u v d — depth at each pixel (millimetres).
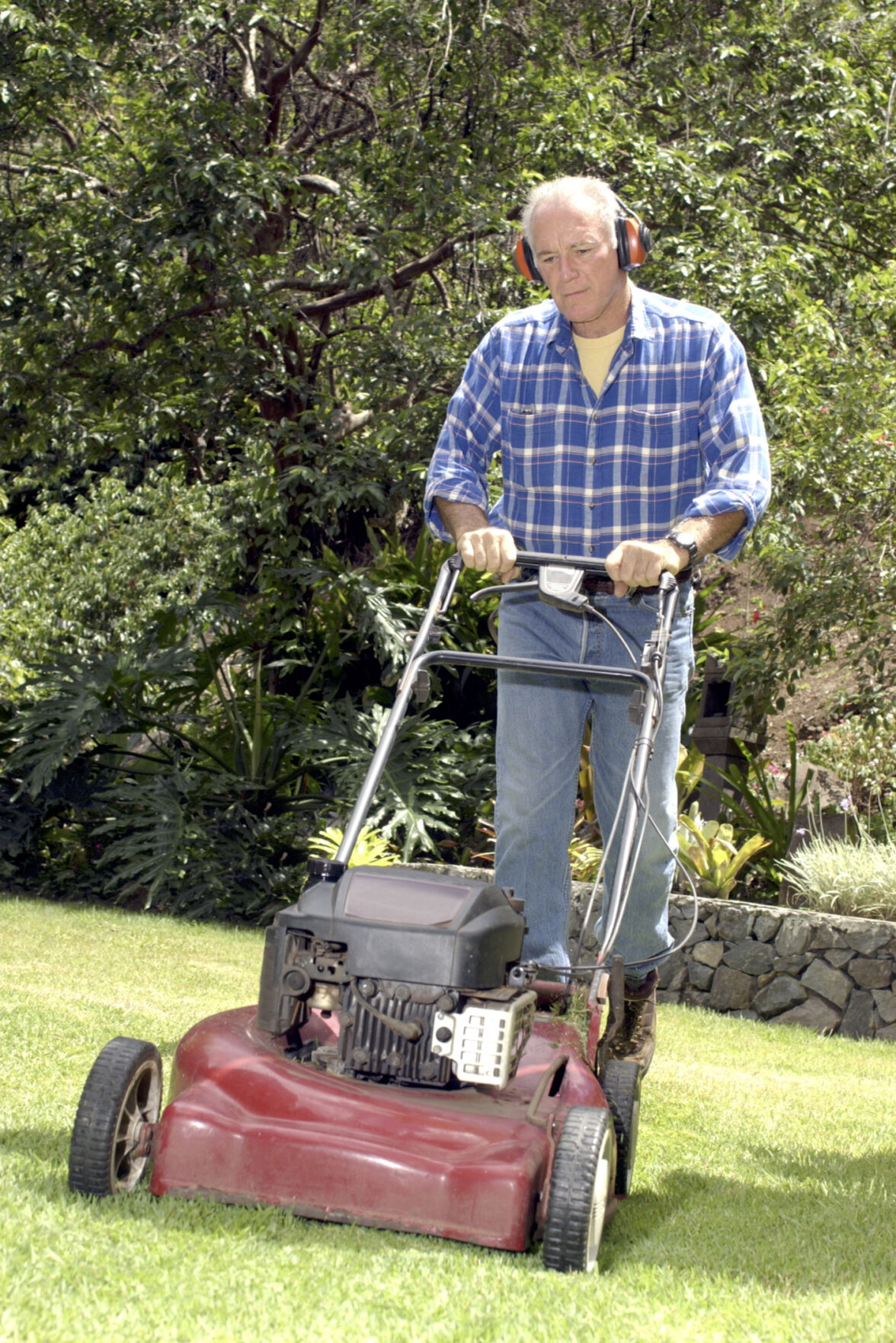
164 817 10094
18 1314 2018
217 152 11586
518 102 13078
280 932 2898
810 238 13664
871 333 12492
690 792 9703
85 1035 4754
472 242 12555
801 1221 3201
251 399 13656
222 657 11477
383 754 3297
